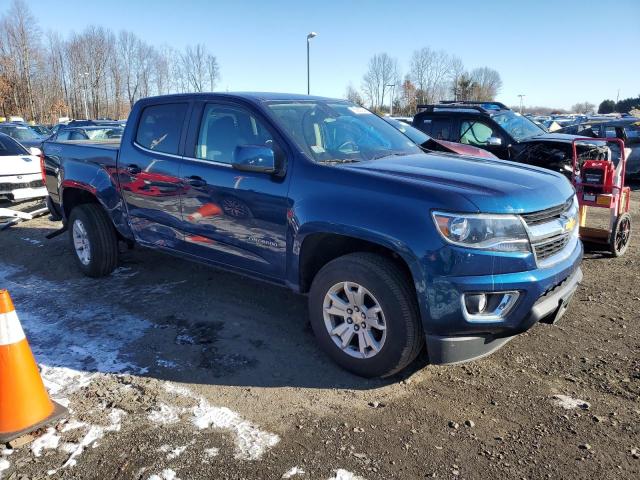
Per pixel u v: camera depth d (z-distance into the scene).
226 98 4.29
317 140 4.02
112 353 3.94
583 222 6.43
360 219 3.29
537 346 4.00
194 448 2.86
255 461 2.76
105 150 5.27
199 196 4.29
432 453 2.81
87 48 69.44
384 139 4.54
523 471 2.67
